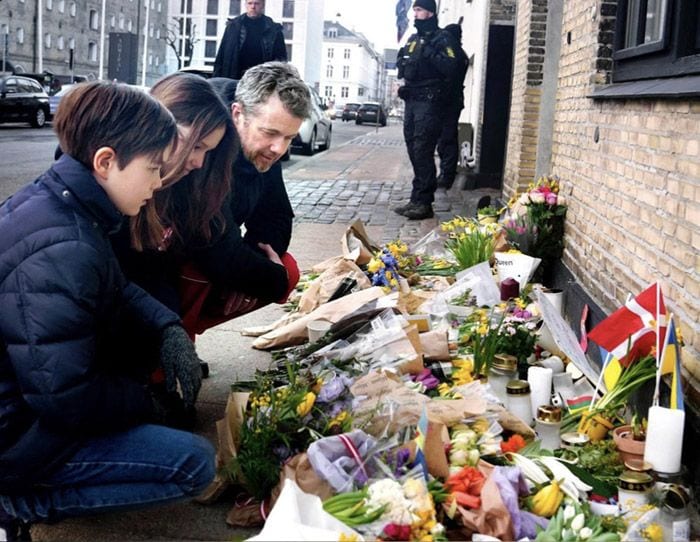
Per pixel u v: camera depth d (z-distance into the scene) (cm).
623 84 572
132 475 289
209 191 382
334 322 509
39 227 267
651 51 510
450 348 480
